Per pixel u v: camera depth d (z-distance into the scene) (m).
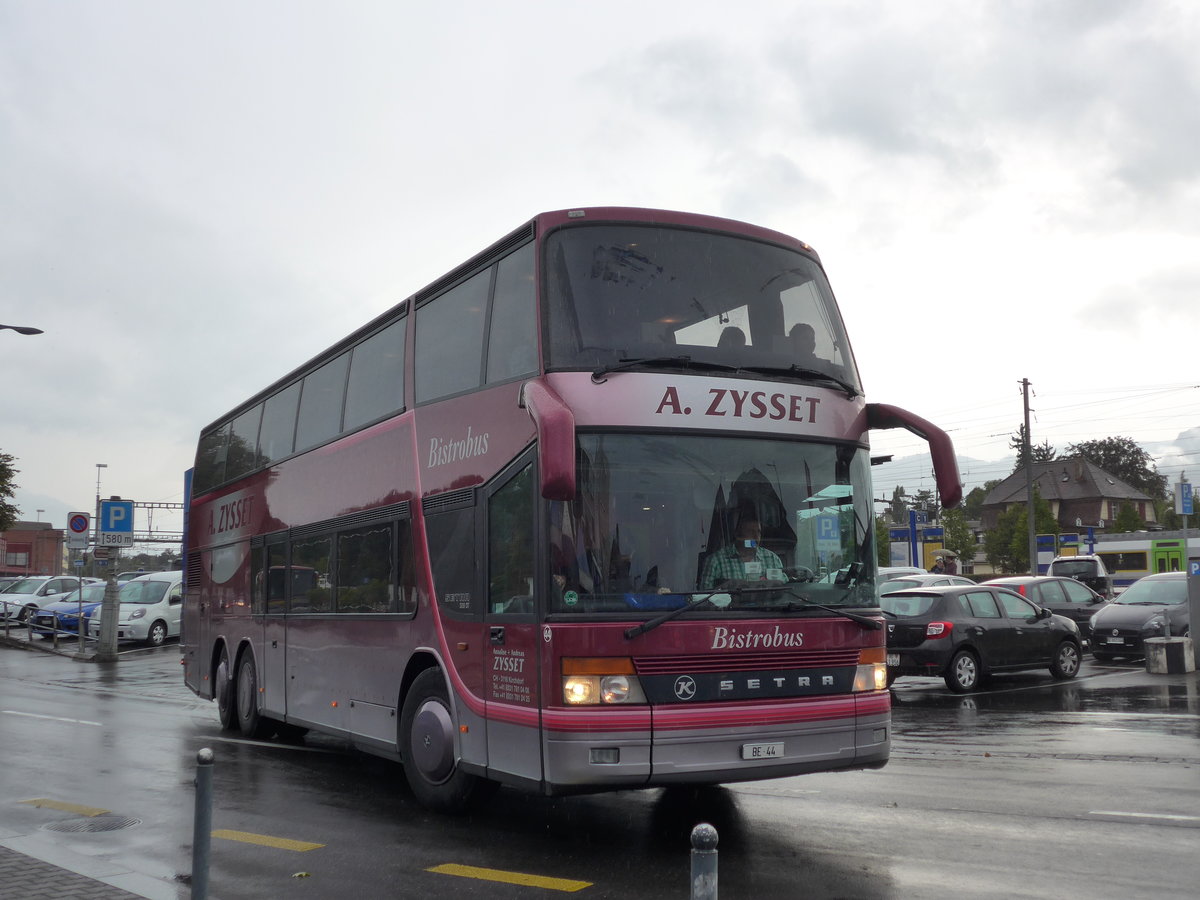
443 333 9.48
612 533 7.23
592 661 7.05
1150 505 106.44
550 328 7.68
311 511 12.30
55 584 40.88
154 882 6.74
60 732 14.69
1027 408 51.62
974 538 85.00
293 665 12.55
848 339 8.62
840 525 7.89
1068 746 11.82
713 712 7.16
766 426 7.75
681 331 7.85
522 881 6.77
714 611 7.31
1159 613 22.55
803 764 7.38
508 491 7.97
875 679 7.80
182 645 17.66
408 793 10.13
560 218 8.07
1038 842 7.35
